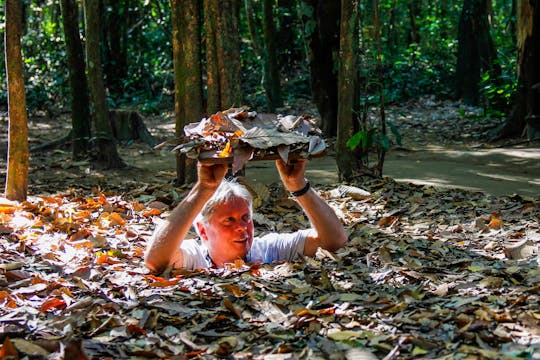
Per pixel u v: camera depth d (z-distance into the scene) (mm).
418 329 3186
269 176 8539
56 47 18359
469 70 16641
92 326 3344
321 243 4453
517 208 6199
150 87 19203
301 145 3771
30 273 4281
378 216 6211
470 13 16516
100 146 9453
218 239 4266
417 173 8594
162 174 9109
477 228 5496
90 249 4980
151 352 3002
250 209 4340
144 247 5160
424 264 4352
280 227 5973
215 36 7480
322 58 11602
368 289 3830
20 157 6805
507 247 4617
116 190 7961
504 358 2812
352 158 7965
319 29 11477
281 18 19703
